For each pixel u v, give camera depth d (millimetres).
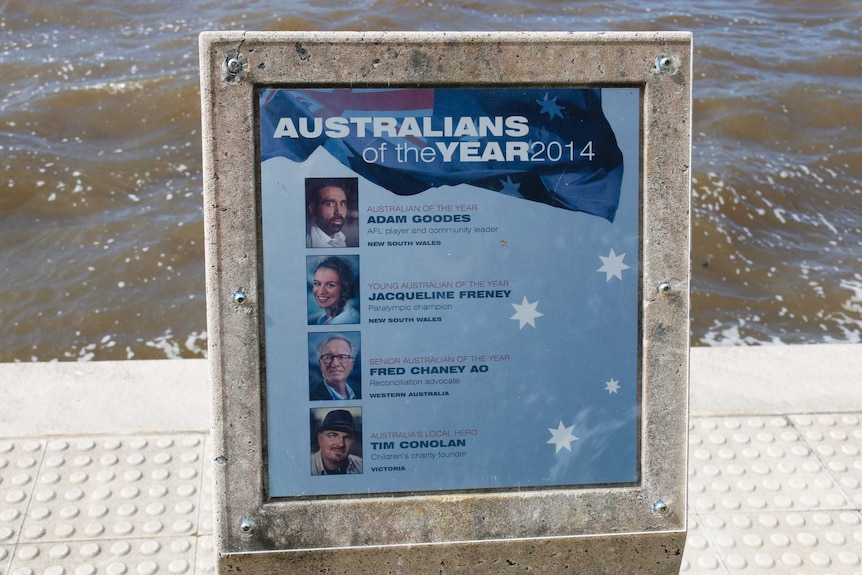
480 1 15320
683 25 14969
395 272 2510
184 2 15023
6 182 9938
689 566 3303
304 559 2574
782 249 9398
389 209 2488
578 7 15547
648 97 2504
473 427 2574
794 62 13633
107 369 4387
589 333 2580
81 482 3662
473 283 2533
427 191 2492
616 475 2631
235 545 2553
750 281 8891
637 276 2574
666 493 2639
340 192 2475
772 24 15266
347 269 2502
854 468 3846
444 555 2609
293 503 2545
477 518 2594
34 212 9594
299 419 2531
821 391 4355
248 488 2535
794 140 11508
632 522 2639
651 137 2518
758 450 3945
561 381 2586
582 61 2479
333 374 2527
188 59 12859
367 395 2541
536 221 2529
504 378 2570
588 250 2553
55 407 4082
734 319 8336
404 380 2545
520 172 2512
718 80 12977
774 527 3508
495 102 2480
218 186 2436
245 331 2486
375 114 2455
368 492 2568
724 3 16312
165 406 4121
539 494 2600
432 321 2535
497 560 2631
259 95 2428
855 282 8820
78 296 8375
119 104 11688
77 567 3236
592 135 2516
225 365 2494
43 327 8000
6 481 3643
